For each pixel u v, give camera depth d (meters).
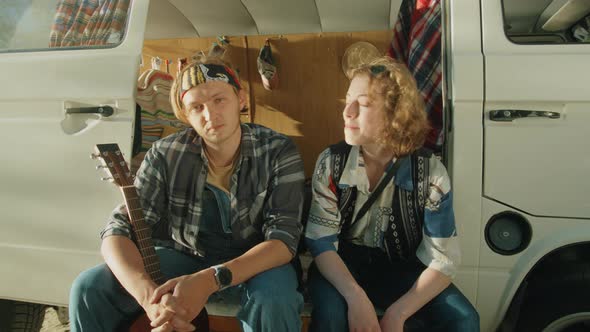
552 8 2.02
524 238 1.96
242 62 3.52
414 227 1.92
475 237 1.97
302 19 3.41
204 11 3.38
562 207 1.92
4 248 2.27
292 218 1.91
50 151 2.16
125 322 1.87
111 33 2.24
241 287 1.91
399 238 1.94
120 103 2.09
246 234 2.00
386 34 3.40
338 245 2.06
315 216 1.94
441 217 1.84
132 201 1.90
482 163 1.95
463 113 1.95
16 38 2.30
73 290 1.80
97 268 1.85
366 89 1.81
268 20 3.43
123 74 2.09
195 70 1.88
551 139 1.91
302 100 3.48
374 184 1.94
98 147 1.94
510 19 2.03
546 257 2.05
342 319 1.76
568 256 2.03
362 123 1.83
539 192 1.93
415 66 2.41
